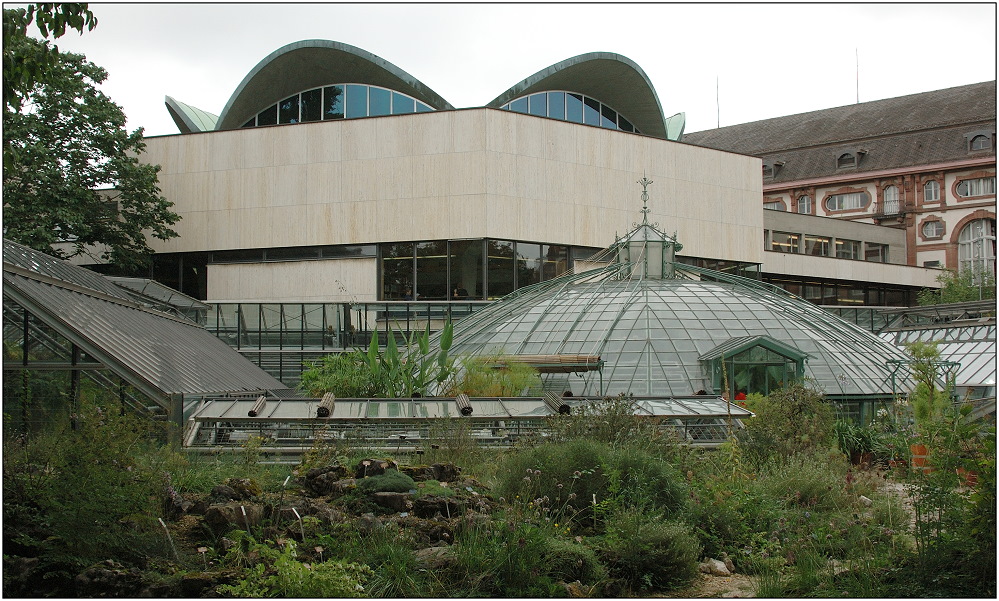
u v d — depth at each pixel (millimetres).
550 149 47312
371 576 9766
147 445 14906
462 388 26219
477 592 9703
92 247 49281
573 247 48062
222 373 23875
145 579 9422
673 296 33875
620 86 56688
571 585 10109
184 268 49406
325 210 47250
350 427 19500
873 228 82125
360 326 43250
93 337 17625
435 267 45906
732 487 14453
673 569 10938
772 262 64812
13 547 9719
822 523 13266
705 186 52875
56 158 42688
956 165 94500
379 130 46781
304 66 52594
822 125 109375
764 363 29578
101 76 44406
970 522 10367
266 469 15508
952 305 49969
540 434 17625
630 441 16594
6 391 17094
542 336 32438
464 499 12250
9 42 12109
